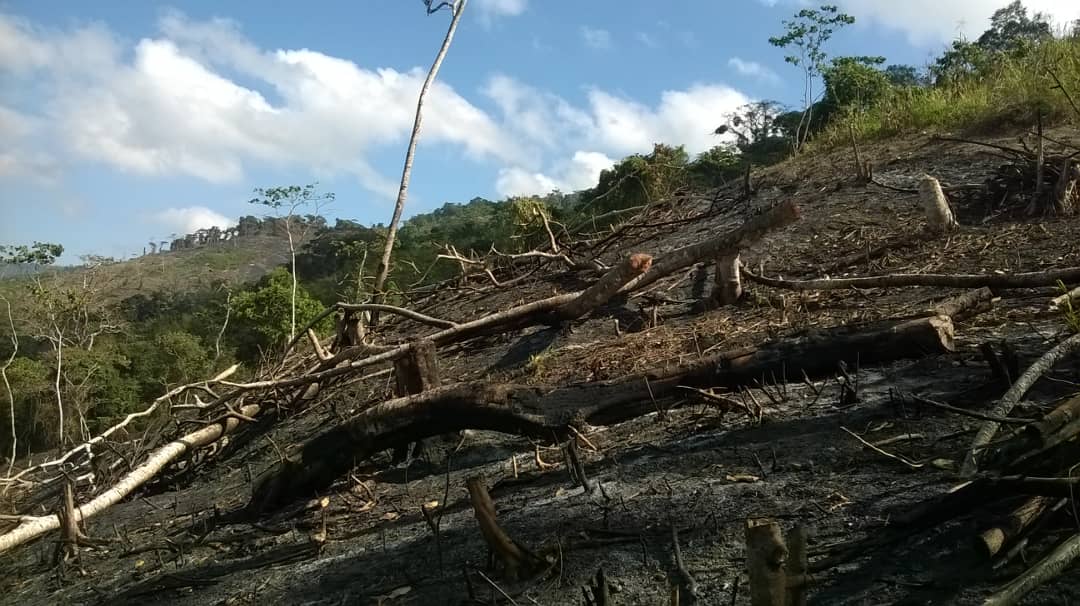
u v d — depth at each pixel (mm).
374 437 4289
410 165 8594
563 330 6984
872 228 7781
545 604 2531
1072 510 2211
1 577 4914
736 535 2676
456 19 8883
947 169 9133
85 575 4379
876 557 2355
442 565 3043
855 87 19094
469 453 4664
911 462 2916
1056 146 8641
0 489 6727
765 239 8336
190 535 4543
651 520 2945
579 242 10242
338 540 3742
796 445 3367
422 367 5168
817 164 11398
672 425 4121
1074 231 6227
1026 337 4156
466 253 16328
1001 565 2111
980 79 12844
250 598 3256
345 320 7473
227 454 6766
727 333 5281
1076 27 13211
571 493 3463
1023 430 2322
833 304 5719
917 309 4957
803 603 1799
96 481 6855
